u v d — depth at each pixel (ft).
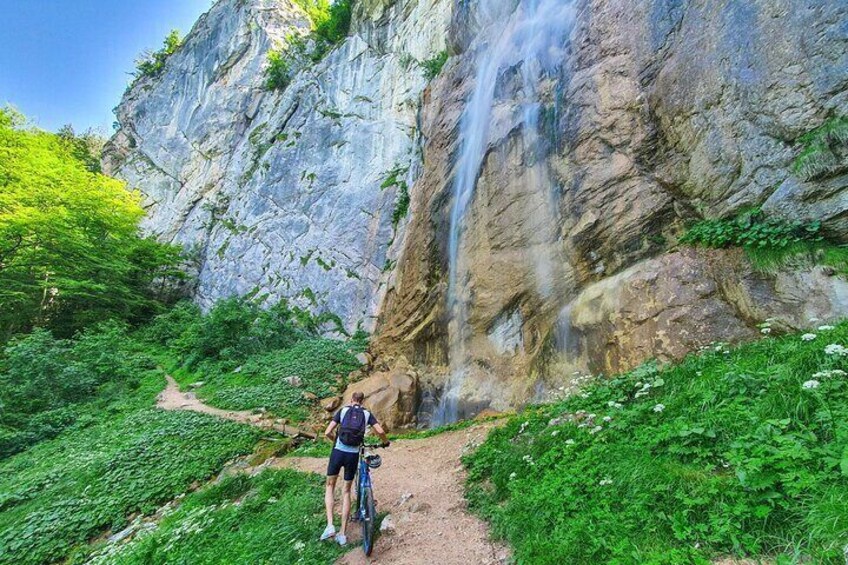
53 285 77.66
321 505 20.16
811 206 23.73
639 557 10.32
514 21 53.36
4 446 41.11
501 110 47.73
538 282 38.81
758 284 24.45
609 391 23.26
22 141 88.99
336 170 96.07
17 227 72.49
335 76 108.06
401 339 55.62
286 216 98.68
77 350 58.80
